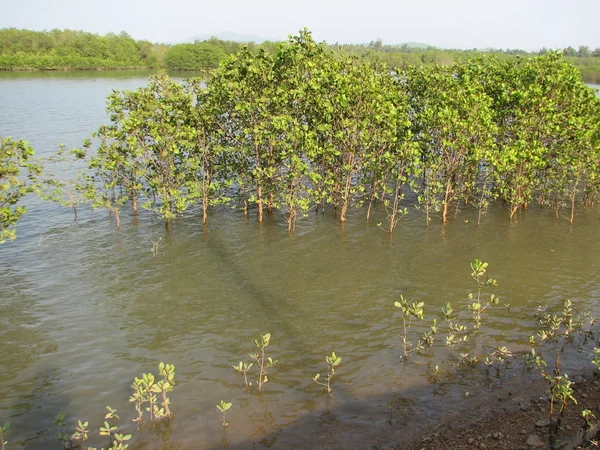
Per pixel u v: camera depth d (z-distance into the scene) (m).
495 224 24.39
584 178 25.97
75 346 13.95
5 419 11.09
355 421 10.93
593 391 11.70
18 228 22.77
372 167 23.75
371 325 15.21
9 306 16.06
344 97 21.42
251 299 16.86
